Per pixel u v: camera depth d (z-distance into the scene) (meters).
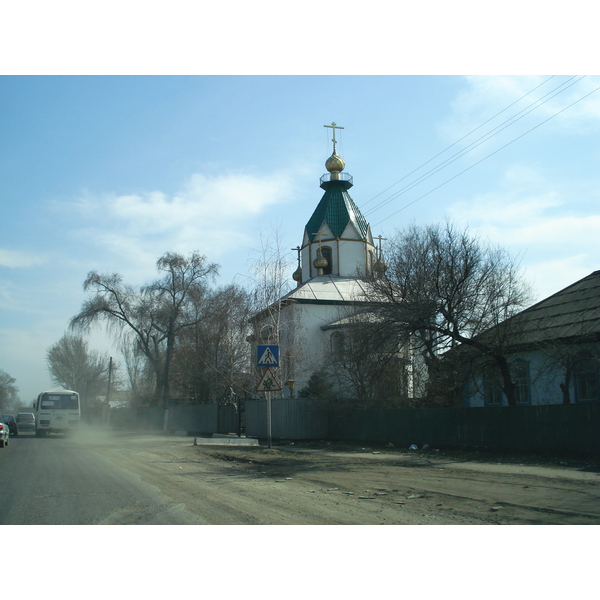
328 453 20.23
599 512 8.44
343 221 49.28
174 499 10.06
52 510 9.12
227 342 38.44
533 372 23.89
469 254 22.03
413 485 11.57
